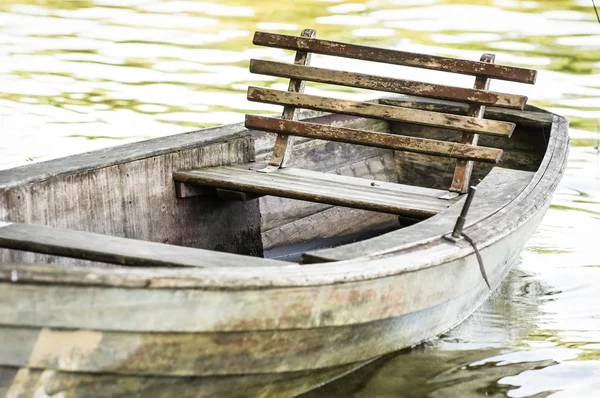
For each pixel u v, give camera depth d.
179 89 20.73
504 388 8.90
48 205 9.07
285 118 10.99
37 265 6.38
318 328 7.52
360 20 27.61
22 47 23.89
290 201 11.68
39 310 6.42
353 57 10.72
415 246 8.30
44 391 6.71
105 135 17.33
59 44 24.36
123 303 6.58
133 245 7.77
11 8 28.55
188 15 28.14
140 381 6.98
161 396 7.17
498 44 24.92
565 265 12.10
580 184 15.27
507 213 9.41
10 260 8.64
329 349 7.85
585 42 25.17
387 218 12.82
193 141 10.62
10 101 19.27
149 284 6.55
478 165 13.03
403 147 10.35
